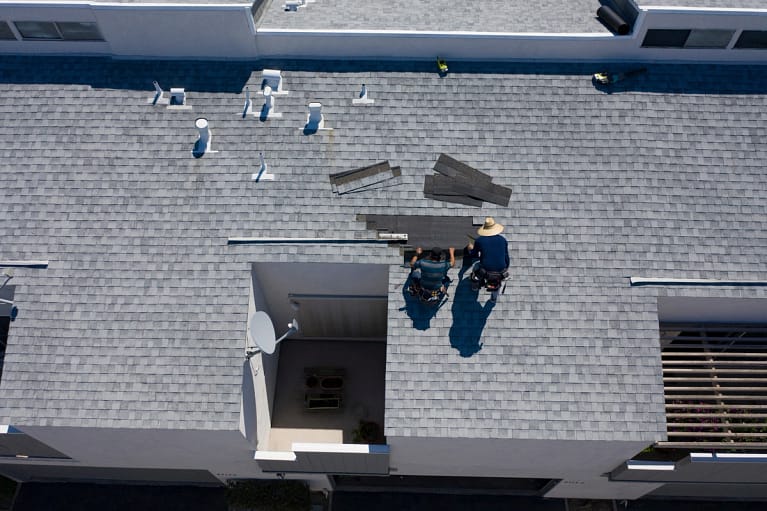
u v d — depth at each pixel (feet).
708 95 62.75
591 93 62.80
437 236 58.08
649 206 58.80
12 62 65.16
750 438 59.31
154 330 55.16
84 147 61.11
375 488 77.05
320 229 58.44
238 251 57.47
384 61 64.59
